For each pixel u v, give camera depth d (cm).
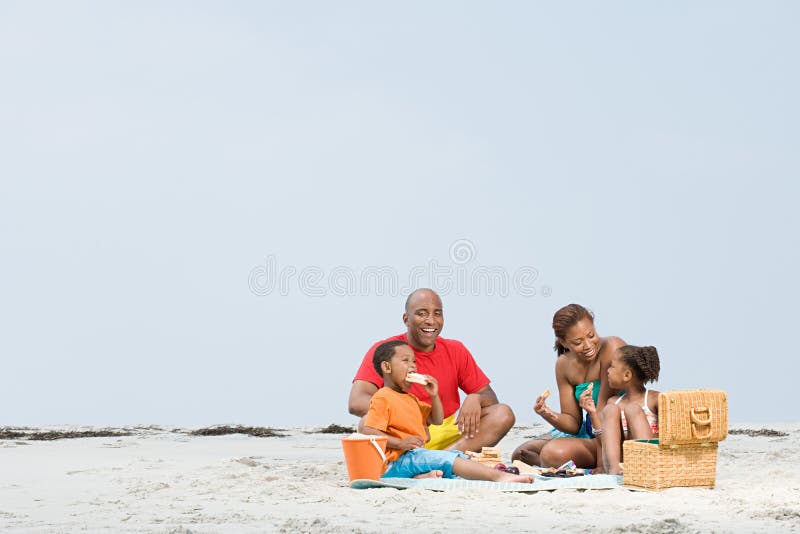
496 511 785
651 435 973
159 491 955
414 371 1005
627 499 845
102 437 2247
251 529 696
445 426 1152
